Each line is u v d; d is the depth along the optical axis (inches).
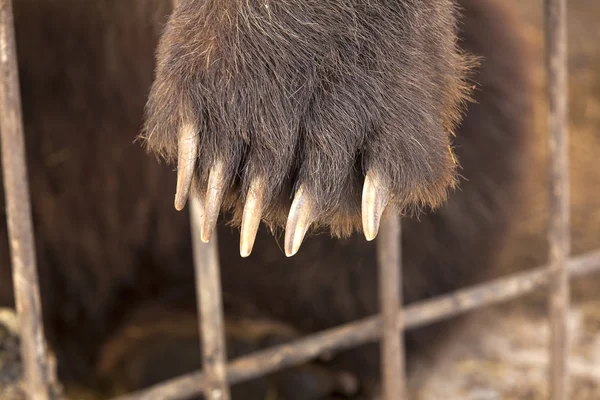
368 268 124.3
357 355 138.8
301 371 145.7
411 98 78.3
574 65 313.6
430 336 139.9
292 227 77.2
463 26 111.6
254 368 93.5
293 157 77.8
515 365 152.3
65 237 118.6
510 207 130.5
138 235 120.5
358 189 78.1
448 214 124.2
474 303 99.6
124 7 105.1
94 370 141.7
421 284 129.3
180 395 91.8
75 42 106.2
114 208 116.9
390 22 78.8
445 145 79.0
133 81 108.4
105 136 111.1
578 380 143.0
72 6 104.5
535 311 170.7
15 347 97.8
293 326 134.8
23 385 95.6
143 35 106.3
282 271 124.3
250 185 77.5
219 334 92.2
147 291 130.8
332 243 121.0
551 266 104.3
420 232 124.4
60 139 110.4
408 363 142.2
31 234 87.5
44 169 112.0
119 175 114.2
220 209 78.7
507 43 123.8
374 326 96.2
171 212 118.5
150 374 152.6
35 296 88.0
